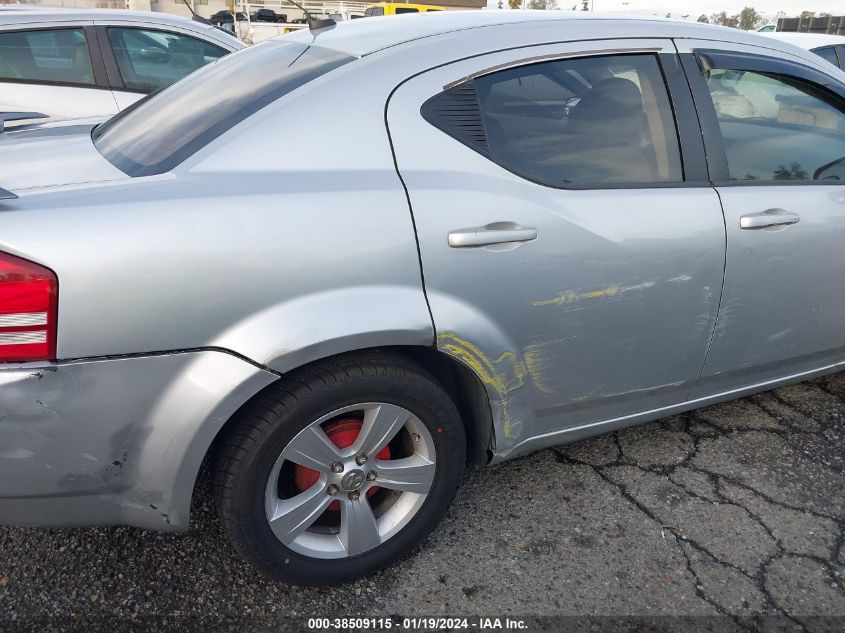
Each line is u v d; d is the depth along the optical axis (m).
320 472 1.87
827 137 2.64
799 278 2.45
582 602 1.99
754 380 2.63
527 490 2.46
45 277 1.46
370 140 1.84
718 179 2.32
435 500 2.06
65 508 1.66
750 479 2.53
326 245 1.68
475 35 2.04
